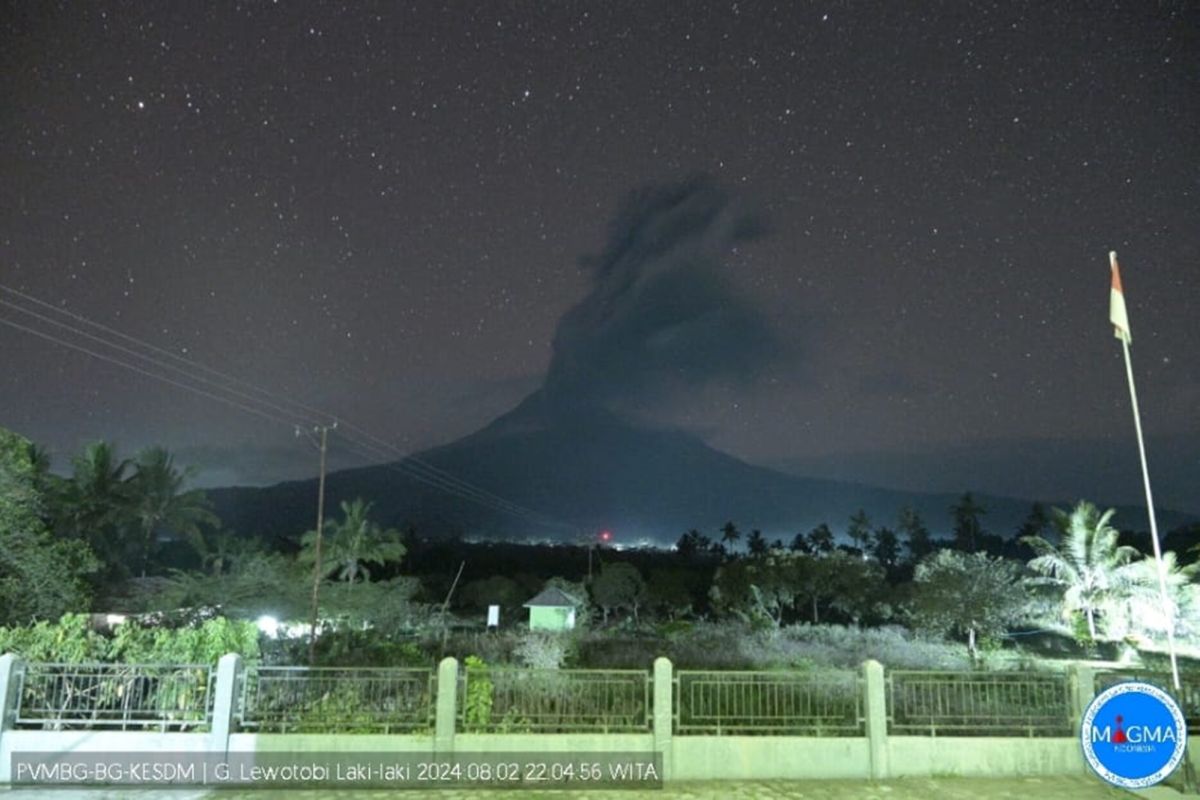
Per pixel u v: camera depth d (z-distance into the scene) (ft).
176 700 37.81
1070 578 125.80
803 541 297.94
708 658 97.76
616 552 294.46
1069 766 37.60
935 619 110.22
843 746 37.40
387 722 37.78
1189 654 110.93
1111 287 40.93
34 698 37.60
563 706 38.17
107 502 144.36
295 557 166.50
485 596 185.37
